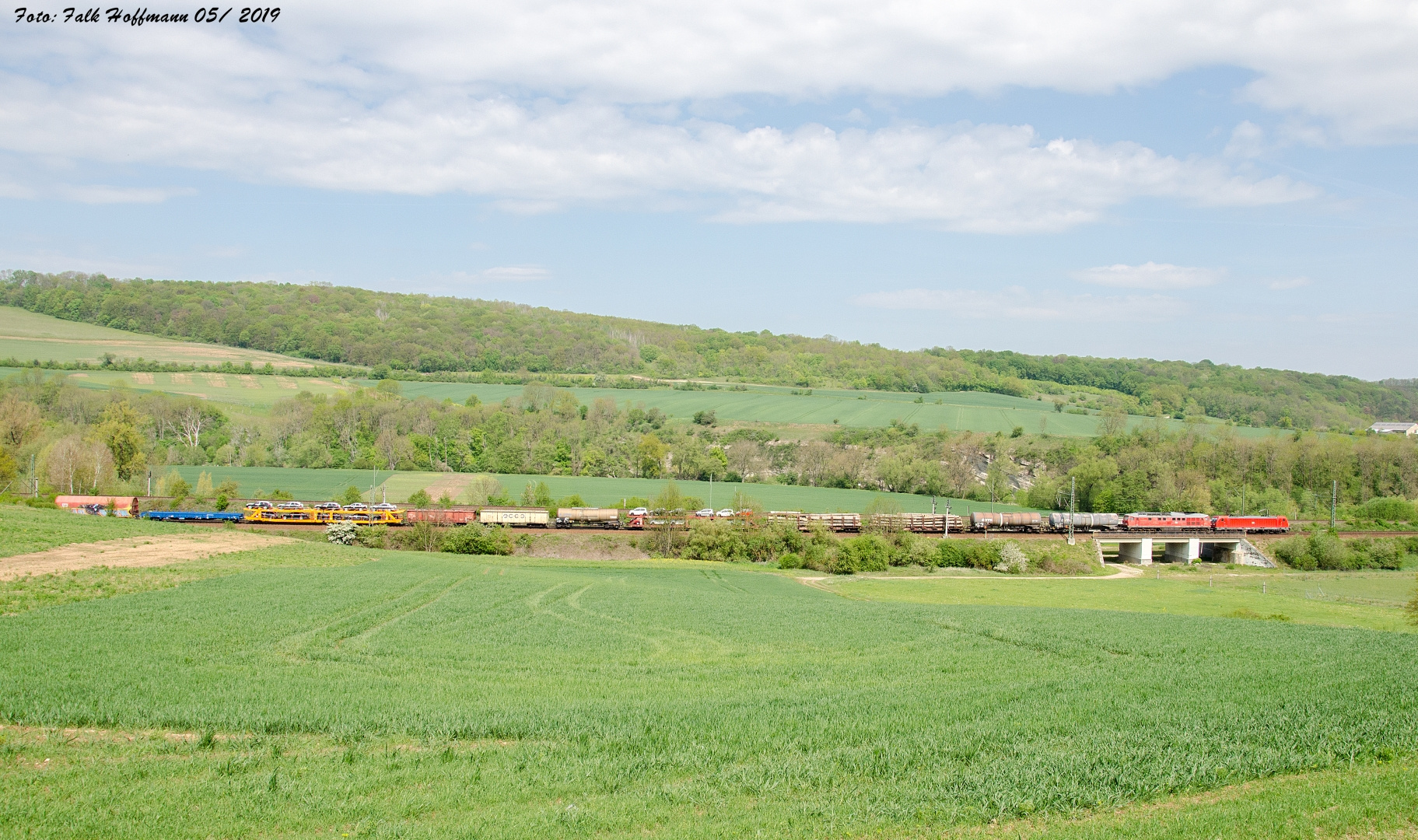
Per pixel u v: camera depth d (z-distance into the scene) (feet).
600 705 98.27
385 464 530.68
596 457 548.72
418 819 63.87
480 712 92.79
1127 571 362.53
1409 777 67.56
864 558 331.77
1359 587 323.16
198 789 68.49
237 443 526.57
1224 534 408.46
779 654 142.72
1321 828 58.29
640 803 66.28
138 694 97.50
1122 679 114.73
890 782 70.95
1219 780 69.72
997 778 69.82
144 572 206.08
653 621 176.24
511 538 336.70
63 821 61.57
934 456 565.94
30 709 88.07
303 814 63.98
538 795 68.64
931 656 140.05
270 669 116.26
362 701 97.76
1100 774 70.23
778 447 590.14
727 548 346.74
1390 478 512.63
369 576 220.23
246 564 233.35
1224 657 136.46
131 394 546.26
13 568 200.95
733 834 60.44
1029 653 144.15
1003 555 345.72
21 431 442.09
